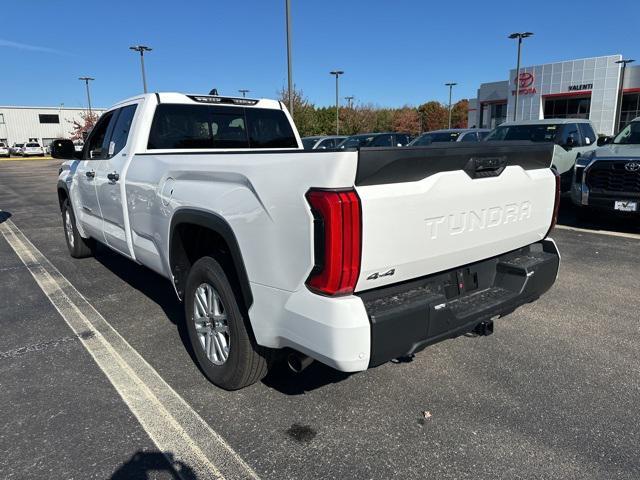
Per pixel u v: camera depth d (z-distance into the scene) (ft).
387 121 227.40
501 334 13.64
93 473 8.32
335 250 7.32
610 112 122.52
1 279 19.75
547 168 11.41
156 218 12.30
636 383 10.99
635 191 25.41
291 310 8.13
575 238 25.54
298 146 18.35
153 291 17.81
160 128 14.85
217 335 10.77
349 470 8.32
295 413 9.95
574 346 12.87
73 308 16.19
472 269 10.26
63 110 242.58
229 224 9.17
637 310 15.38
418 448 8.85
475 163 9.08
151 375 11.57
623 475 8.13
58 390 10.94
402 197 7.93
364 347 7.67
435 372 11.53
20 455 8.77
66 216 22.74
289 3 58.23
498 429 9.36
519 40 107.76
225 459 8.62
